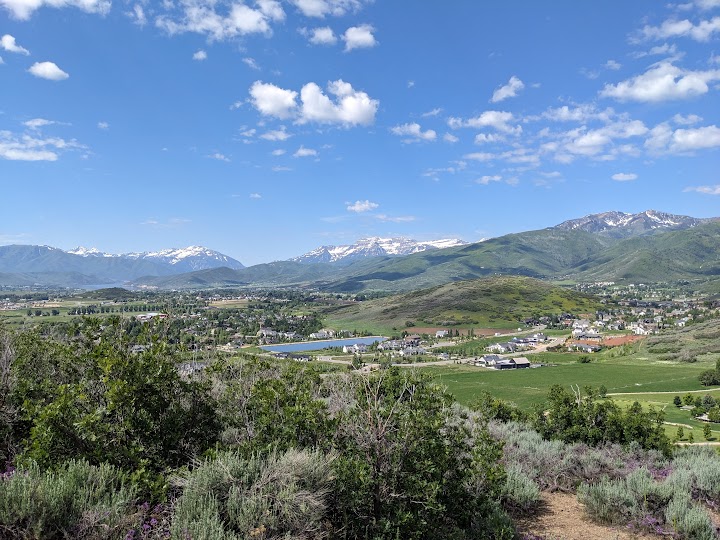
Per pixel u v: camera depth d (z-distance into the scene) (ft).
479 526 21.12
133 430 20.21
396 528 17.81
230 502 15.83
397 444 19.29
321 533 16.79
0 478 14.92
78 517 14.46
